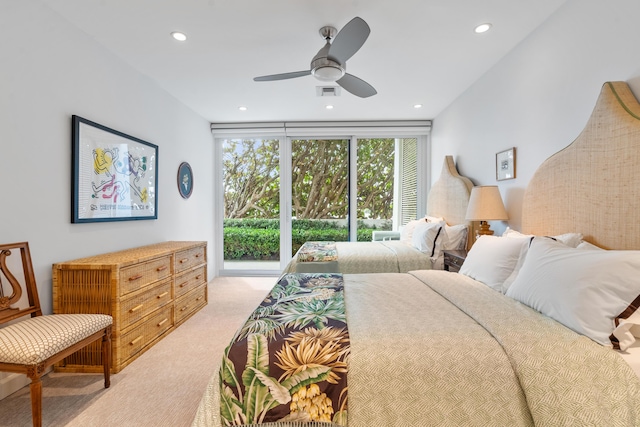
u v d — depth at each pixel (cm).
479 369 112
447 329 131
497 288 188
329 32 236
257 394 114
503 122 285
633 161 159
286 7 209
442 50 270
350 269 325
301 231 518
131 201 297
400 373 113
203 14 218
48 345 156
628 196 161
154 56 279
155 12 216
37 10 204
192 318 325
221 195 515
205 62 291
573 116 205
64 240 228
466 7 211
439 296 180
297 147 514
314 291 191
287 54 275
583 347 113
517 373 111
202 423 115
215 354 245
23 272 197
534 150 244
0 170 185
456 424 109
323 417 110
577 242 182
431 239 332
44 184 212
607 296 121
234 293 418
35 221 206
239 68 303
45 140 212
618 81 174
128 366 226
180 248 305
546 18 226
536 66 239
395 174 509
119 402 184
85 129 242
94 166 252
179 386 201
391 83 341
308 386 113
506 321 134
